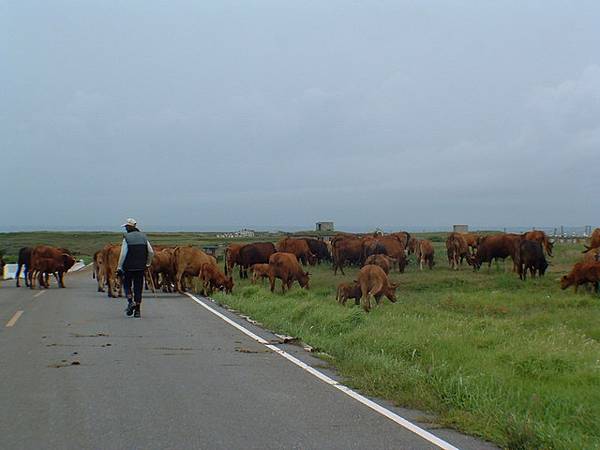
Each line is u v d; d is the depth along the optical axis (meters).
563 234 69.06
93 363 11.28
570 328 16.31
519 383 9.59
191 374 10.49
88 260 72.31
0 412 8.20
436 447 7.00
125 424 7.71
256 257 35.09
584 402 8.58
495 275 31.69
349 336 13.53
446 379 9.71
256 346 13.21
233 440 7.15
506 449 7.05
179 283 25.28
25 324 16.05
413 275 32.09
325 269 39.00
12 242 94.69
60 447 6.86
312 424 7.80
